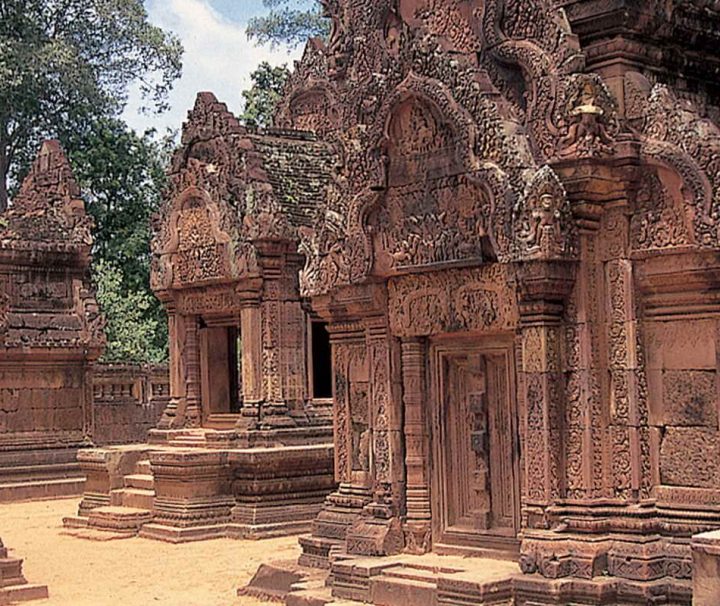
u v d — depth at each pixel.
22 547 19.06
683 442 11.31
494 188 11.86
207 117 21.97
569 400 11.58
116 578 16.06
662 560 11.11
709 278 11.10
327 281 14.00
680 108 11.48
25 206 27.67
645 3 11.77
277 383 20.78
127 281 41.25
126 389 31.33
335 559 12.91
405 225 12.87
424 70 12.58
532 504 11.60
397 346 13.29
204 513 19.56
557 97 11.75
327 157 22.55
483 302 12.34
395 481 13.19
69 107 43.25
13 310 26.36
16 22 42.50
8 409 26.16
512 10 12.35
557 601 10.98
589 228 11.62
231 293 21.34
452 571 11.82
